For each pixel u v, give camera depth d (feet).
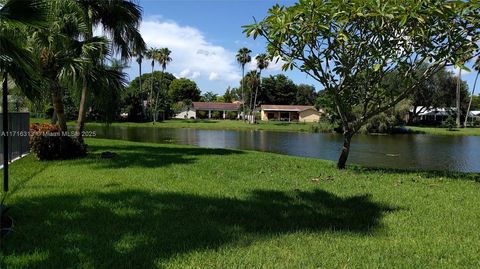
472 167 56.90
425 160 65.31
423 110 238.48
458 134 151.74
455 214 18.80
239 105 295.28
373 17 27.66
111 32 47.65
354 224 16.87
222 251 13.24
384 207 20.03
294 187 24.90
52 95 41.37
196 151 49.39
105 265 11.85
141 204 19.34
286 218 17.53
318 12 27.63
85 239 14.12
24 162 35.09
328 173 31.48
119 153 43.62
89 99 46.06
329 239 14.76
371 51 29.60
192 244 13.83
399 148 87.15
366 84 33.53
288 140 111.04
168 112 247.70
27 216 16.89
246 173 30.48
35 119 134.51
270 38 28.84
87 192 21.95
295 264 12.29
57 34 35.70
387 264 12.41
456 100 221.05
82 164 33.94
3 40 16.38
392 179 28.99
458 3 25.81
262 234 15.15
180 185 24.63
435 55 28.84
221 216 17.60
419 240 14.87
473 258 13.07
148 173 29.17
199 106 286.66
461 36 27.53
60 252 12.84
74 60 37.04
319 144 97.40
